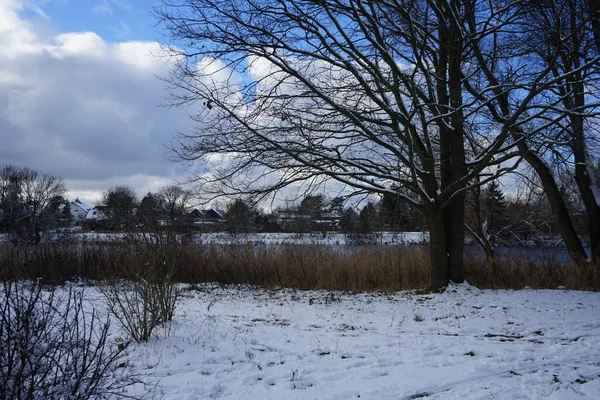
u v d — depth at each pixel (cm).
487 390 444
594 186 1396
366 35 958
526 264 1316
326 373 503
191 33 990
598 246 1359
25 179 4738
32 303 325
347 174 1016
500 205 1975
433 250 1137
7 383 296
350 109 1071
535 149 1005
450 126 1148
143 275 684
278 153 1044
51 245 1548
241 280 1447
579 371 498
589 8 1180
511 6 1023
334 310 914
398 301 1010
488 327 726
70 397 311
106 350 560
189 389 453
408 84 995
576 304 925
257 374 500
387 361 542
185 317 794
